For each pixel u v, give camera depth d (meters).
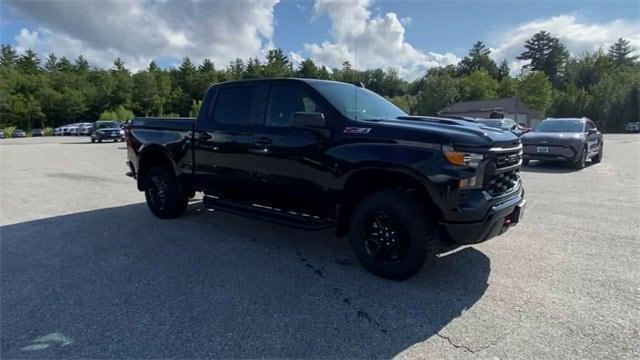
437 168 3.46
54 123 81.94
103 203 7.53
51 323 3.13
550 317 3.16
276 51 101.81
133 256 4.58
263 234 5.40
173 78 96.69
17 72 90.56
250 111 4.87
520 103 59.00
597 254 4.51
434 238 3.67
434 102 70.94
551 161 13.29
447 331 2.99
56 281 3.91
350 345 2.82
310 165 4.23
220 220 6.11
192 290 3.68
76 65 105.81
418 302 3.43
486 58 113.31
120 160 16.33
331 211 4.27
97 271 4.15
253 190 4.88
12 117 75.62
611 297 3.48
